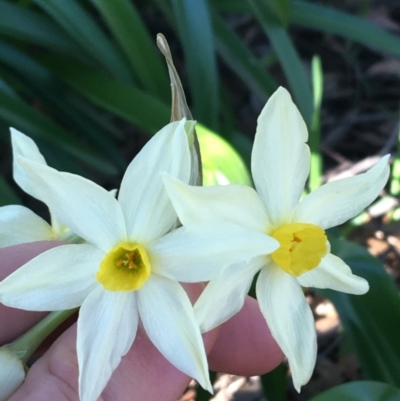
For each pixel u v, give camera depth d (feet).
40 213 0.86
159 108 0.62
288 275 0.33
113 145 0.83
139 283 0.30
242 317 0.48
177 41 0.99
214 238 0.28
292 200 0.32
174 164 0.29
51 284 0.29
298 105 0.71
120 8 0.64
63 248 0.30
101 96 0.65
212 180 0.57
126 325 0.30
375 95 0.96
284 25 0.71
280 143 0.31
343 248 0.51
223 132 0.72
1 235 0.39
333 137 0.93
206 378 0.28
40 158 0.39
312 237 0.32
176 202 0.28
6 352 0.33
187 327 0.29
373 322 0.46
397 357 0.45
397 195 0.75
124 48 0.66
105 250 0.31
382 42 0.74
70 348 0.33
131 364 0.34
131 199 0.30
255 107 0.96
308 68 0.97
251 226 0.31
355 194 0.32
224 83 0.99
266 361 0.49
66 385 0.32
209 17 0.68
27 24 0.68
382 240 0.80
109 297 0.30
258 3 0.70
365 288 0.33
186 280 0.29
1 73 0.74
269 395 0.60
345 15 0.75
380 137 0.92
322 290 0.51
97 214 0.30
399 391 0.40
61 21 0.65
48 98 0.76
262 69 0.75
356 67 0.97
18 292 0.28
